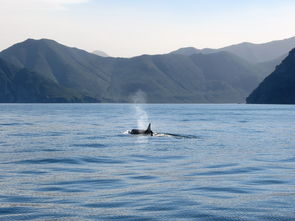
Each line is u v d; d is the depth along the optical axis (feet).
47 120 340.59
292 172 86.79
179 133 206.90
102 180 76.23
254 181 75.61
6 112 573.33
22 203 57.26
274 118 400.47
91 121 326.24
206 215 50.88
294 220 48.75
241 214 51.31
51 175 81.71
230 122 323.98
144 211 52.90
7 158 107.96
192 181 75.41
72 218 49.73
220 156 116.06
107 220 48.80
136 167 94.02
